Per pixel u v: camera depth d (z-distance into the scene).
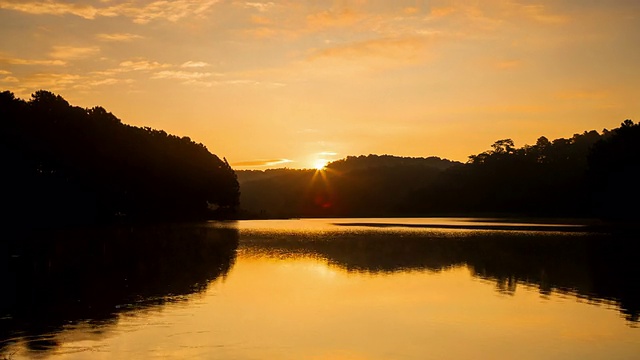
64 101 96.94
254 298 23.69
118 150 104.25
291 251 44.97
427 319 19.97
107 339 16.91
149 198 116.31
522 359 15.34
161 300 23.12
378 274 31.19
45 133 87.00
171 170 124.81
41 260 36.88
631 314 20.69
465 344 16.77
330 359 15.31
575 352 15.97
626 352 15.94
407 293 25.08
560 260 38.06
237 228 84.38
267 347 16.31
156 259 38.31
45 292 24.78
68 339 16.88
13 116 82.25
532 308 21.83
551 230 75.81
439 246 49.44
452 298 23.92
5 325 18.52
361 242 54.53
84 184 93.31
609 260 37.94
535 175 178.00
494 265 35.22
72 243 51.06
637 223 96.81
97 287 26.17
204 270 32.56
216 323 19.08
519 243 52.66
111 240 55.50
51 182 87.31
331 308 21.77
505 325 19.05
